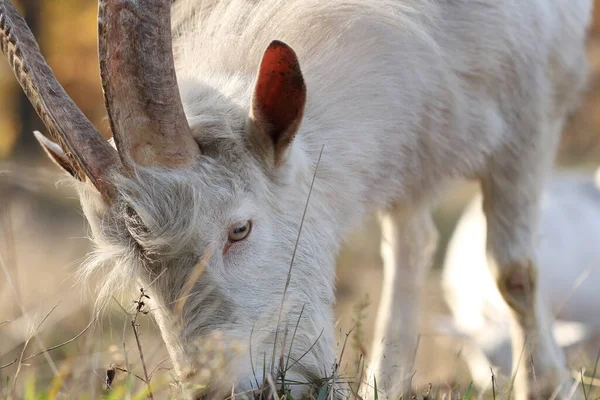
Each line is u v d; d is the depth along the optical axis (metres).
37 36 38.12
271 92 6.58
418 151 8.61
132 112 6.30
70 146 6.40
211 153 6.61
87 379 8.09
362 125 7.93
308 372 6.97
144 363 7.27
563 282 13.22
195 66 7.71
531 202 9.49
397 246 10.60
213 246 6.46
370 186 8.30
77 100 35.91
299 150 7.17
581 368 8.55
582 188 14.79
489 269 9.69
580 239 13.41
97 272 6.91
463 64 8.59
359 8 8.05
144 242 6.37
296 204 7.05
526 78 9.04
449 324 13.20
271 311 6.71
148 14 6.16
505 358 11.49
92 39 36.06
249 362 6.54
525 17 8.88
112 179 6.36
